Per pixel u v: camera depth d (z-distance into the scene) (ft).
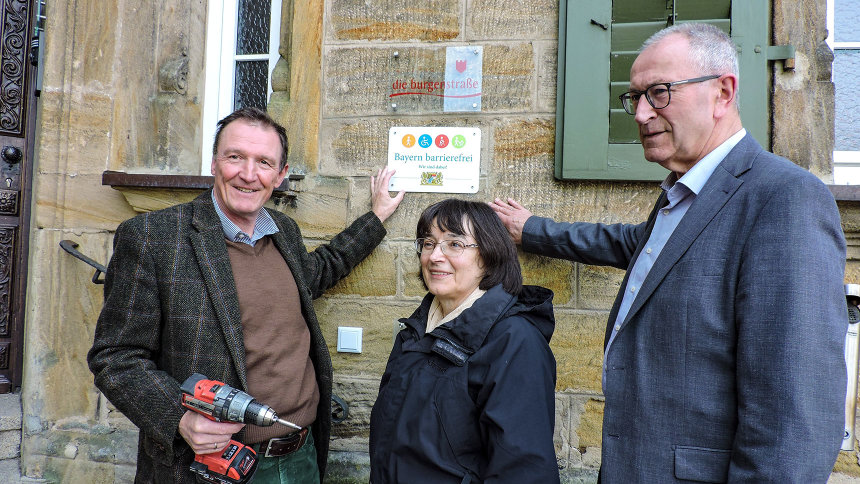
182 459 5.13
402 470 4.63
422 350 5.01
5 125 9.68
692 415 3.99
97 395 8.38
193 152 8.87
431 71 7.50
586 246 6.31
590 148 6.88
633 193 7.00
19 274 9.82
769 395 3.50
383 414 4.99
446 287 5.08
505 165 7.31
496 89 7.34
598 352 7.13
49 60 8.38
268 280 5.85
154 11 8.68
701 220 4.17
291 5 8.24
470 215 5.12
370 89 7.63
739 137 4.40
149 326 5.28
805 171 3.91
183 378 5.23
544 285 7.22
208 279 5.37
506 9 7.32
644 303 4.33
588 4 6.88
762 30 6.57
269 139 5.74
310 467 5.99
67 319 8.36
